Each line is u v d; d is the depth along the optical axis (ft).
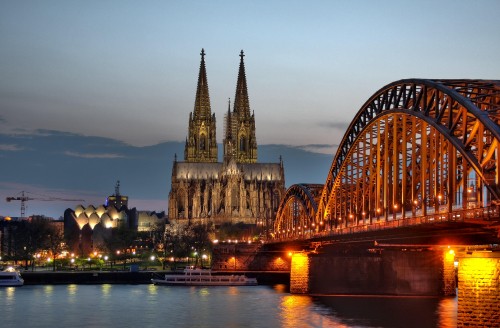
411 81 366.84
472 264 308.40
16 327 453.99
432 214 339.36
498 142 273.95
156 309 548.72
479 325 304.50
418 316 463.83
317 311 507.71
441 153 350.64
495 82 315.78
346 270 639.35
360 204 536.42
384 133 423.64
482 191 306.76
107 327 452.76
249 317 489.67
